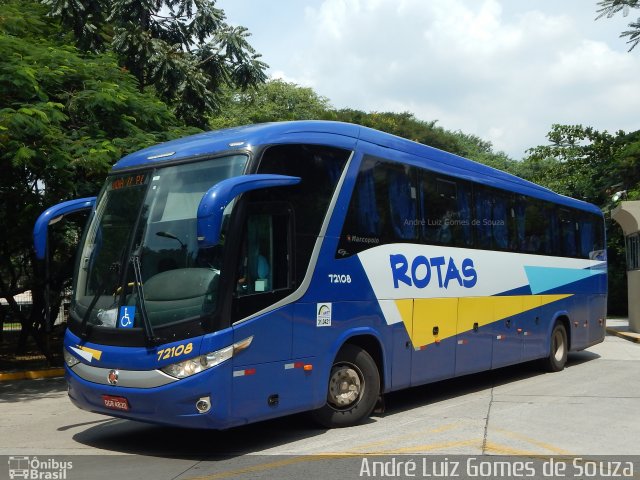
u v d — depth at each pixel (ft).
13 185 46.09
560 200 47.91
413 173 32.32
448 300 34.04
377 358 29.73
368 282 28.78
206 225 20.97
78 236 55.77
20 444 26.84
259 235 24.29
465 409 32.24
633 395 35.88
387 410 32.50
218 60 65.16
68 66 44.06
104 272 25.27
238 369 23.08
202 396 22.31
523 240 42.09
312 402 25.93
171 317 22.95
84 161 38.47
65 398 39.17
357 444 25.16
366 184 29.25
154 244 24.34
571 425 28.22
